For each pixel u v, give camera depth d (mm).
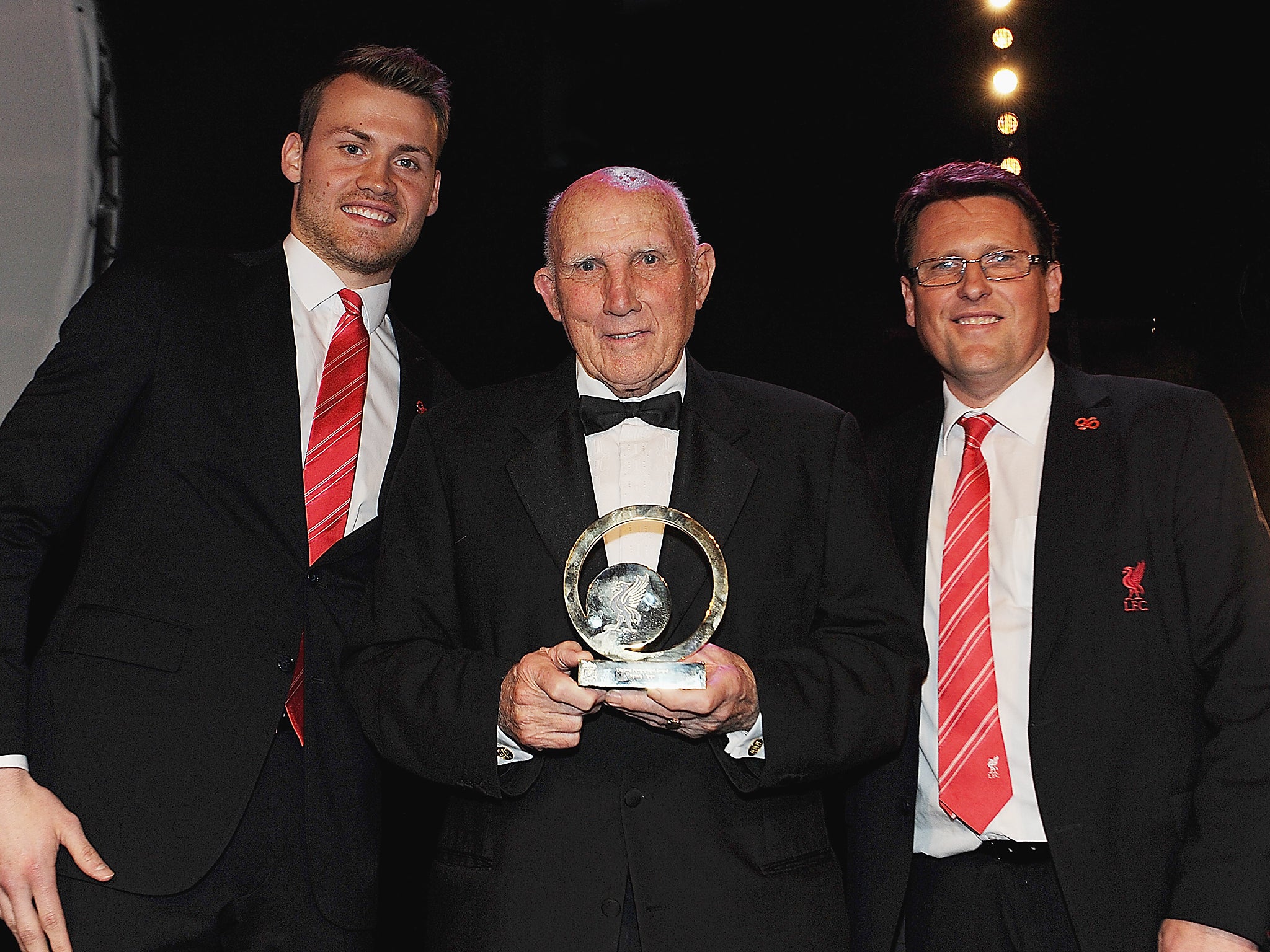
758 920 1782
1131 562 2133
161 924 1982
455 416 2145
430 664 1900
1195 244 4504
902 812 2195
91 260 3199
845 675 1862
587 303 1985
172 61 3416
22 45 3109
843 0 4684
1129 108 4523
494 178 4297
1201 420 2197
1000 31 4566
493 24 4281
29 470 2045
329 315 2428
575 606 1793
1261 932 1873
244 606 2105
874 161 4738
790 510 1975
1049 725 2080
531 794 1864
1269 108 4383
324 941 2137
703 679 1685
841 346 4840
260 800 2090
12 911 1902
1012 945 2123
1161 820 2031
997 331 2338
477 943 1807
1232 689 1999
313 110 2484
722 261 4840
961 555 2275
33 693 2039
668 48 4648
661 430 2031
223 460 2150
